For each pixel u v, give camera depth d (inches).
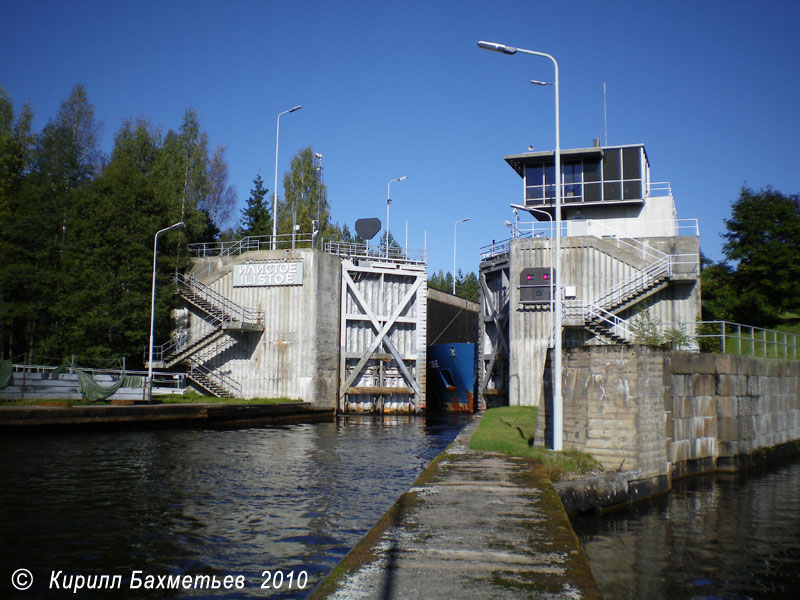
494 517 400.5
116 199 1793.8
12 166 1847.9
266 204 3117.6
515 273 1483.8
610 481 655.1
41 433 1120.2
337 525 572.4
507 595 265.6
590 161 1540.4
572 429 736.3
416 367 1961.1
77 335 1658.5
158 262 1834.4
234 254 1911.9
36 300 1728.6
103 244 1763.0
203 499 664.4
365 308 1899.6
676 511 664.4
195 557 475.2
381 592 267.4
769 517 644.1
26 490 682.2
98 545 498.0
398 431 1419.8
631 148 1519.4
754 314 1525.6
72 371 1386.6
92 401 1342.3
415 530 369.1
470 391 1988.2
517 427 939.3
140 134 2283.5
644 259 1389.0
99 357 1672.0
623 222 1529.3
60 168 1860.2
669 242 1381.6
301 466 891.4
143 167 2255.2
